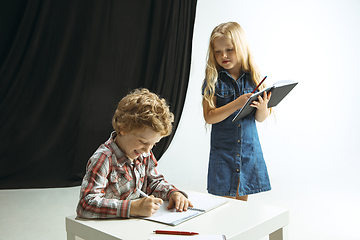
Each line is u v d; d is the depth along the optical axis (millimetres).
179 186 3414
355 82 5551
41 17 3314
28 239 1941
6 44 3258
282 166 4238
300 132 4781
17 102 3314
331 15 5230
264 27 4449
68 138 3496
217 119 1754
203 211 1009
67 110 3463
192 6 3926
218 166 1794
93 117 3590
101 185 1008
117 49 3660
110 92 3658
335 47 5281
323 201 2832
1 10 3213
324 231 2109
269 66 4484
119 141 1063
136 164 1097
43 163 3396
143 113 950
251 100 1617
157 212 1005
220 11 4184
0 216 2377
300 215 2447
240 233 855
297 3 4805
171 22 3809
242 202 1118
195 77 4074
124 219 954
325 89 5113
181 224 910
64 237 1979
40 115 3393
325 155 4848
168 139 3801
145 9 3775
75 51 3482
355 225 2225
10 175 3279
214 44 1821
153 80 3840
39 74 3371
